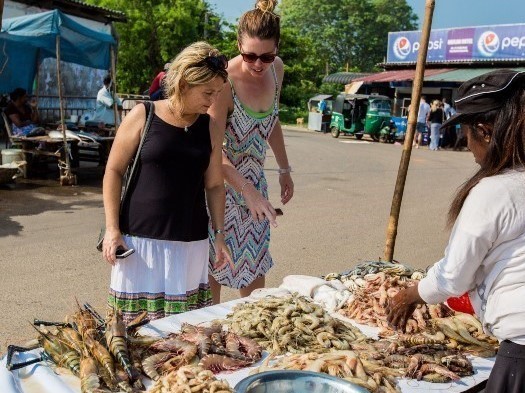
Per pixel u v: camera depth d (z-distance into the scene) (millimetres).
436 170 15266
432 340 2646
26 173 10859
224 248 3125
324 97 30266
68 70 16500
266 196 3744
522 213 1865
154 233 2852
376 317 2941
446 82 25562
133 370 2164
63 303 4883
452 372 2393
